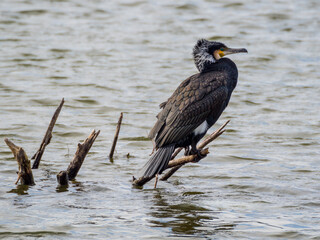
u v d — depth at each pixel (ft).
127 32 99.71
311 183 38.45
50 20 106.11
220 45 37.70
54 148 46.29
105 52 86.33
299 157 44.86
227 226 30.73
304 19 110.42
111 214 32.19
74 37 94.99
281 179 39.34
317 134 51.78
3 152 44.27
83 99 62.49
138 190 36.94
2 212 31.99
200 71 37.60
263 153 46.01
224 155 45.24
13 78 70.59
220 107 35.76
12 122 52.95
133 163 43.01
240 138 50.55
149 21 107.86
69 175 38.86
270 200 35.19
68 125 52.95
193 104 34.73
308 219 31.91
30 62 78.84
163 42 93.66
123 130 52.24
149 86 69.21
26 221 30.73
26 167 36.60
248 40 96.17
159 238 28.86
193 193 36.47
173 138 34.22
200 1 122.42
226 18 110.83
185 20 109.09
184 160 34.99
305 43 94.32
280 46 92.48
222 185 38.17
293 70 78.79
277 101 63.93
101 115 57.11
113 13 113.09
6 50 84.99
